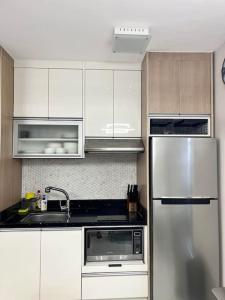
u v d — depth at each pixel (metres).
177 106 2.28
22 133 2.54
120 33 1.83
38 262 2.07
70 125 2.53
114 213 2.55
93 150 2.37
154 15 1.69
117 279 2.12
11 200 2.40
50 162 2.76
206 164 2.14
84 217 2.36
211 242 2.12
